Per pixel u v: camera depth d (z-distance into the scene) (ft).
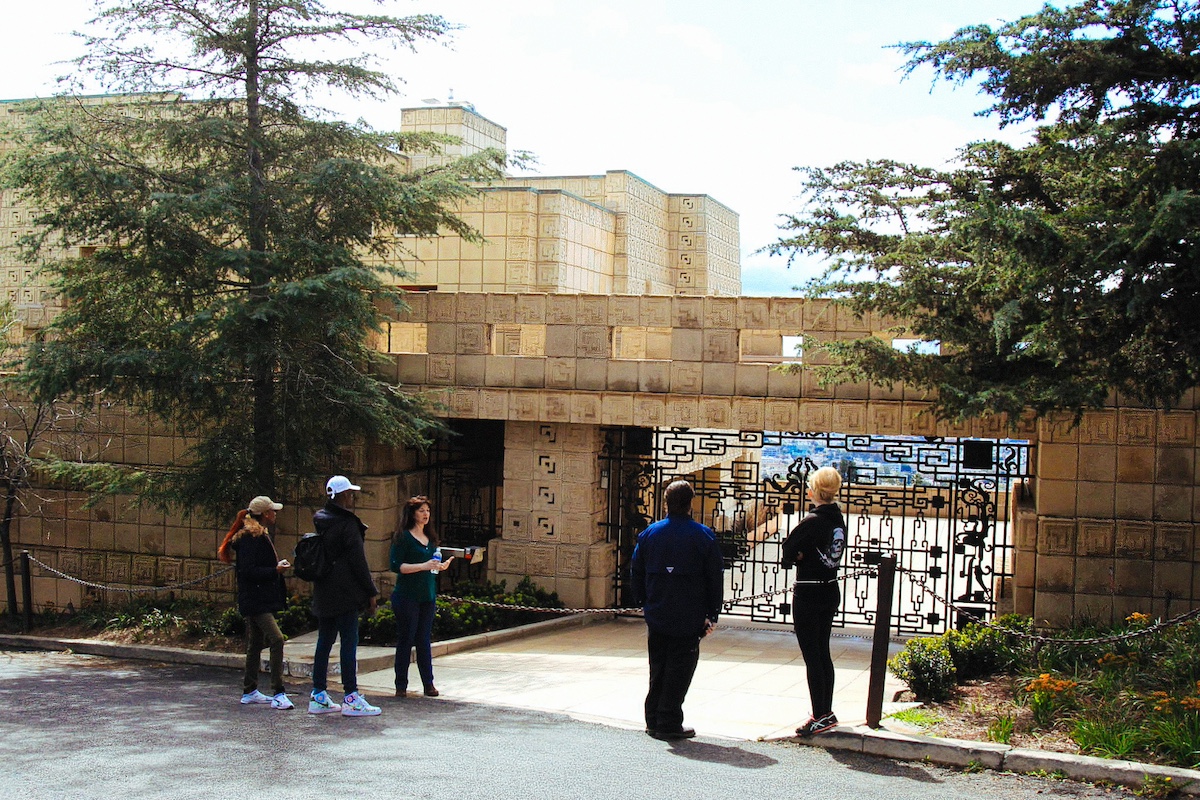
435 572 33.32
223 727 28.50
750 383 46.60
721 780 23.48
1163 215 28.17
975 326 35.47
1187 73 33.17
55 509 55.57
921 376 36.86
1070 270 30.37
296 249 44.01
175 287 45.14
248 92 45.93
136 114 52.19
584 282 71.87
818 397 45.70
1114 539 41.70
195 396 44.09
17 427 55.06
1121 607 41.68
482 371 49.62
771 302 46.19
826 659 26.73
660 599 26.96
